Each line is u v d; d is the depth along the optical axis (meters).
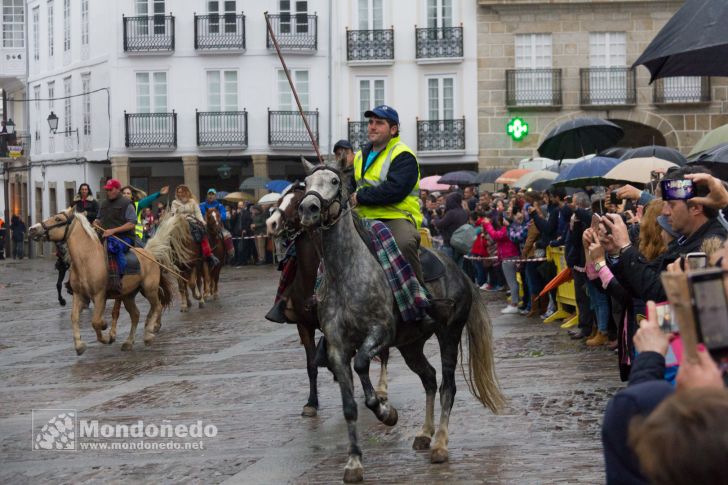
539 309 17.78
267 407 10.56
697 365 3.12
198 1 41.28
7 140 47.50
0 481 7.92
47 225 15.12
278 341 15.95
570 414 9.39
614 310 12.61
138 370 13.56
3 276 35.91
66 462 8.50
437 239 24.08
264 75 41.06
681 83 38.72
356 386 11.63
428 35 40.09
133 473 8.02
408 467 7.74
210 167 42.94
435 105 40.31
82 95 44.84
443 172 41.16
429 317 8.13
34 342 17.34
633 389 3.38
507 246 18.25
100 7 42.97
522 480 7.17
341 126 40.88
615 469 3.32
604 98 39.06
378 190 8.28
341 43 40.75
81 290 15.34
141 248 16.30
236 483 7.52
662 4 38.59
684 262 4.58
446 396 8.21
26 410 11.00
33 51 50.62
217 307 21.78
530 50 39.53
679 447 2.51
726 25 5.87
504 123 39.81
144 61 41.72
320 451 8.45
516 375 11.66
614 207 12.73
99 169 44.66
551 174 22.50
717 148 11.92
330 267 7.66
